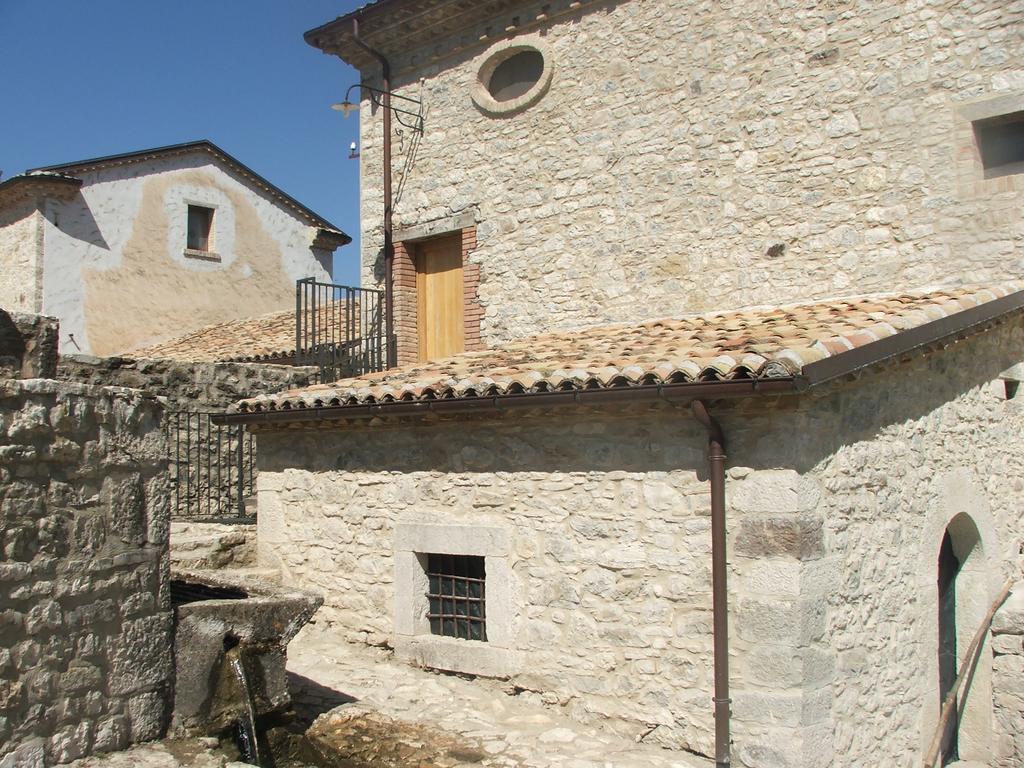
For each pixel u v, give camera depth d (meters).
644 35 9.63
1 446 4.52
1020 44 7.75
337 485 8.02
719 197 9.14
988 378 7.89
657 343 7.21
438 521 7.25
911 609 6.63
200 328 18.22
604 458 6.40
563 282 10.04
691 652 5.94
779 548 5.59
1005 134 7.97
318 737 5.98
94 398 4.96
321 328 14.30
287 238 20.12
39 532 4.66
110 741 4.93
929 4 8.18
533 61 10.52
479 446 7.07
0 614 4.46
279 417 8.00
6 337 4.86
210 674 5.45
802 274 8.69
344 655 7.57
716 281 9.12
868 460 6.25
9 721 4.47
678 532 6.05
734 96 9.09
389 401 7.14
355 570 7.85
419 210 11.21
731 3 9.14
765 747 5.55
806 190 8.70
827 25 8.66
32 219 16.08
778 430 5.65
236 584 6.39
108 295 16.88
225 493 10.47
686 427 6.05
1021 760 7.25
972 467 7.55
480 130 10.74
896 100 8.30
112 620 4.98
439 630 7.43
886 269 8.29
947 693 7.46
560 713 6.49
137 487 5.16
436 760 5.71
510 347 8.77
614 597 6.30
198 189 18.52
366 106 11.78
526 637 6.72
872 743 6.10
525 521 6.77
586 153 9.95
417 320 11.48
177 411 10.18
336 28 11.43
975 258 7.92
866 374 6.05
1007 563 7.96
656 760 5.78
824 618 5.70
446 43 11.01
